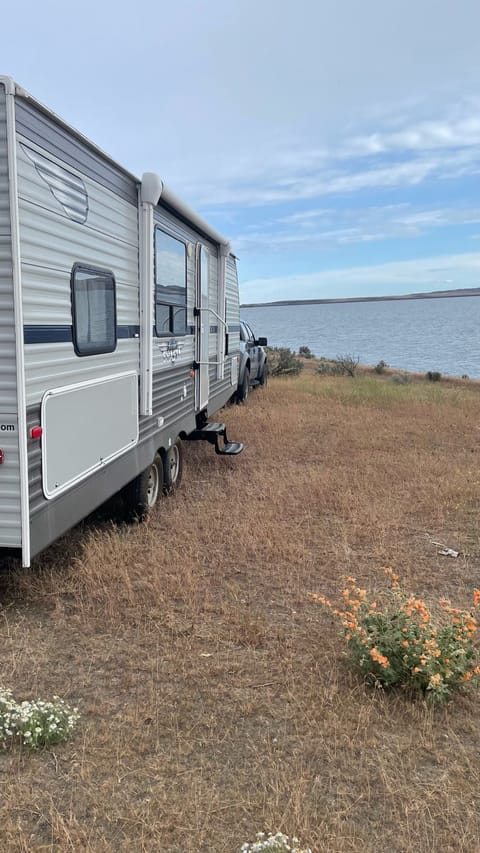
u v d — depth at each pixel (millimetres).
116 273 4590
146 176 4949
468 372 35031
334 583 4473
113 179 4480
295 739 2777
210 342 7945
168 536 5258
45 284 3469
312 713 2943
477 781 2547
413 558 4965
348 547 5094
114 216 4516
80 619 3836
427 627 3213
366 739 2766
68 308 3777
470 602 4215
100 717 2918
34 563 4582
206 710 2979
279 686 3176
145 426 5387
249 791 2461
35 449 3428
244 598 4195
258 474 7336
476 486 6875
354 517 5781
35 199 3320
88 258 4066
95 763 2594
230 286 9453
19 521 3350
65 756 2633
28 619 3846
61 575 4375
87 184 4020
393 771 2582
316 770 2592
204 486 6926
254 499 6379
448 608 3330
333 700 3041
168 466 6254
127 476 4949
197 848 2203
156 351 5539
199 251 7012
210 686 3172
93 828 2270
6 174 3066
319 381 17406
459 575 4664
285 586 4391
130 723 2863
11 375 3236
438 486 6910
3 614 3877
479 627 3787
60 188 3623
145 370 5219
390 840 2252
